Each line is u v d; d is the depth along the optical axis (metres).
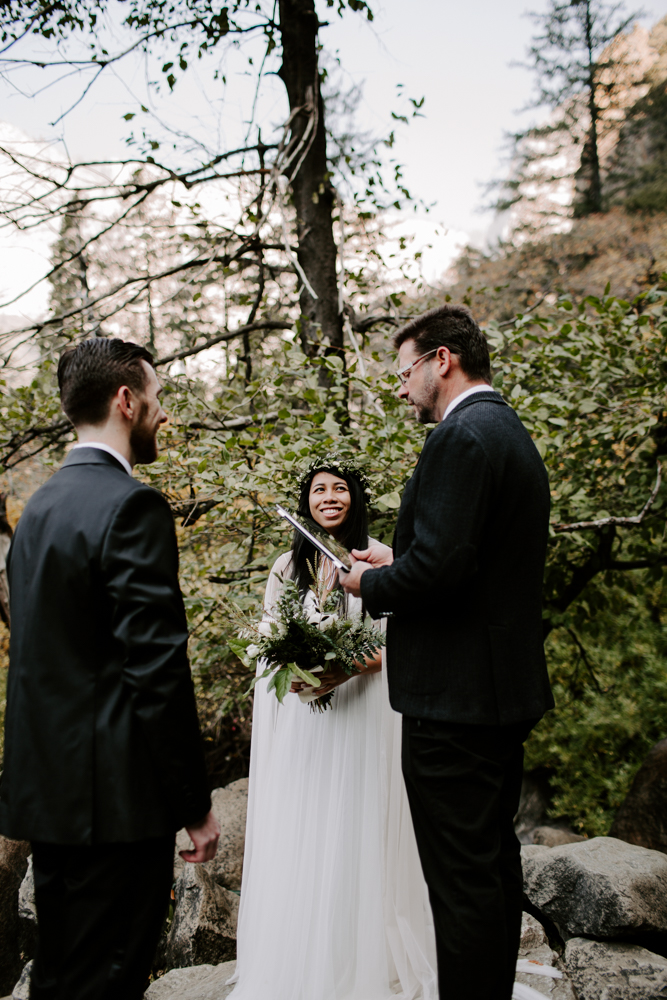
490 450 1.51
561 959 2.35
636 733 4.92
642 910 2.22
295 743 2.14
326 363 3.16
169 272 4.12
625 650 5.52
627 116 20.45
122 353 1.51
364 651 1.93
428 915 2.04
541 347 3.64
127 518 1.31
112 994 1.23
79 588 1.29
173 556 1.36
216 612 3.82
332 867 1.96
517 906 1.59
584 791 4.79
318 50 4.38
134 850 1.27
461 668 1.51
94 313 4.20
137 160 3.98
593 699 5.16
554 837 4.27
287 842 2.05
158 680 1.23
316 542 1.94
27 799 1.26
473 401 1.64
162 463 3.60
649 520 3.82
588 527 3.43
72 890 1.25
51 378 4.10
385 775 2.06
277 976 1.93
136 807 1.25
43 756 1.26
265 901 2.04
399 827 2.05
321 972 1.89
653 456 3.87
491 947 1.40
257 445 3.20
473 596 1.53
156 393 1.58
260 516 3.39
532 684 1.55
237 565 4.30
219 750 5.00
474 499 1.47
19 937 3.21
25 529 1.39
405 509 1.65
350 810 2.01
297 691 2.00
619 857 2.48
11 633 1.37
